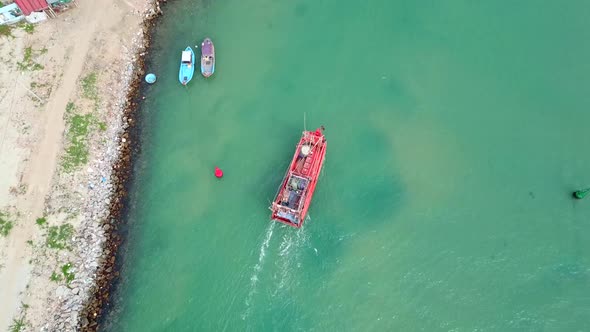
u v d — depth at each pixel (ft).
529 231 193.47
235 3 252.21
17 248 186.91
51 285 183.52
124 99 224.74
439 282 187.01
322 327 182.60
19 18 228.43
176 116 224.74
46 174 200.13
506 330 177.88
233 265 194.70
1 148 203.62
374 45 238.89
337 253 193.77
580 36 234.99
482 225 195.62
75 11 236.43
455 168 207.31
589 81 223.30
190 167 213.87
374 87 227.61
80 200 199.11
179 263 195.52
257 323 184.65
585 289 182.60
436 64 231.71
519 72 227.20
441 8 246.88
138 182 210.38
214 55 235.61
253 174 211.00
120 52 232.12
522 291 183.42
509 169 205.57
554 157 207.10
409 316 181.78
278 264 193.47
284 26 246.88
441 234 195.11
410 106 221.87
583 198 197.26
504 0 247.50
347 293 187.01
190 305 188.34
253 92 229.45
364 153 212.23
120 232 199.93
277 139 217.77
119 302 188.24
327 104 224.74
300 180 193.57
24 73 220.02
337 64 234.79
